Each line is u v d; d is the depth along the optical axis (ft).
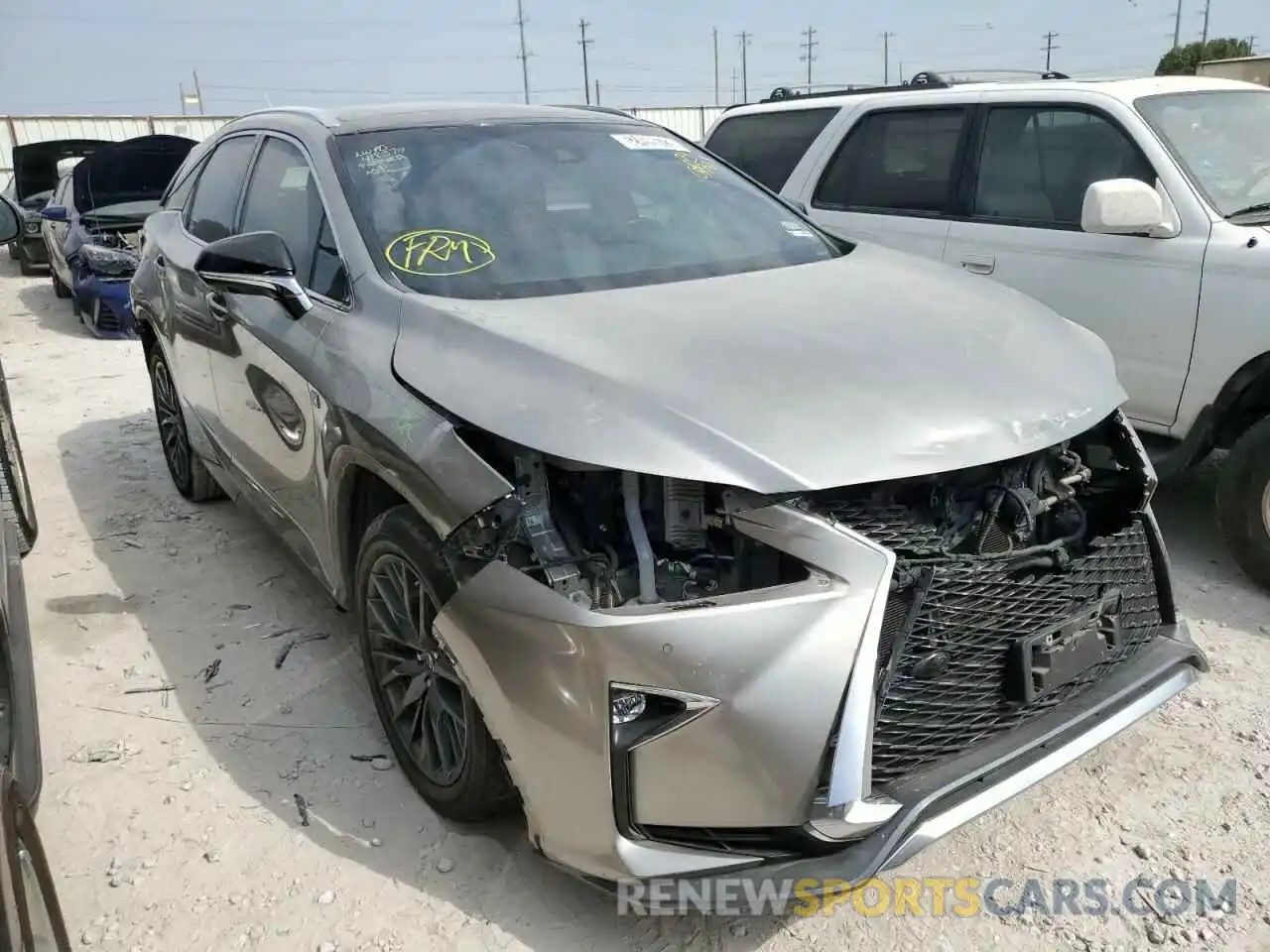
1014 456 7.98
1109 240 14.48
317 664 12.23
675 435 7.54
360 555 9.62
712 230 11.71
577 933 8.27
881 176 18.03
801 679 7.09
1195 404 13.78
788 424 7.61
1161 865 8.88
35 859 6.26
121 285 31.76
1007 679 8.20
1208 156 14.56
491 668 7.67
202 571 14.82
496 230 10.69
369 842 9.27
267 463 12.16
